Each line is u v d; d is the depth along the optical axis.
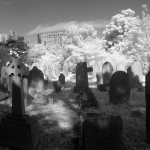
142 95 11.31
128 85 8.97
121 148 4.63
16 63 4.65
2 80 11.51
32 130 4.57
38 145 4.80
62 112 7.93
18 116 4.74
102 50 32.16
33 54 32.88
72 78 22.06
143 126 6.11
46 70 25.08
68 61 34.12
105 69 14.41
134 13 40.47
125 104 8.80
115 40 40.28
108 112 7.78
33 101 10.03
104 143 4.61
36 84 13.11
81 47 34.91
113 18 40.81
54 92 12.80
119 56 25.84
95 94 11.84
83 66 12.59
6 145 4.70
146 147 4.79
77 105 9.08
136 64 14.29
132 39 28.44
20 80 4.66
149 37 26.53
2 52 26.33
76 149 4.77
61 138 5.36
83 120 4.61
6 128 4.68
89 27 41.22
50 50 46.53
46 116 7.37
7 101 9.67
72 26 38.25
